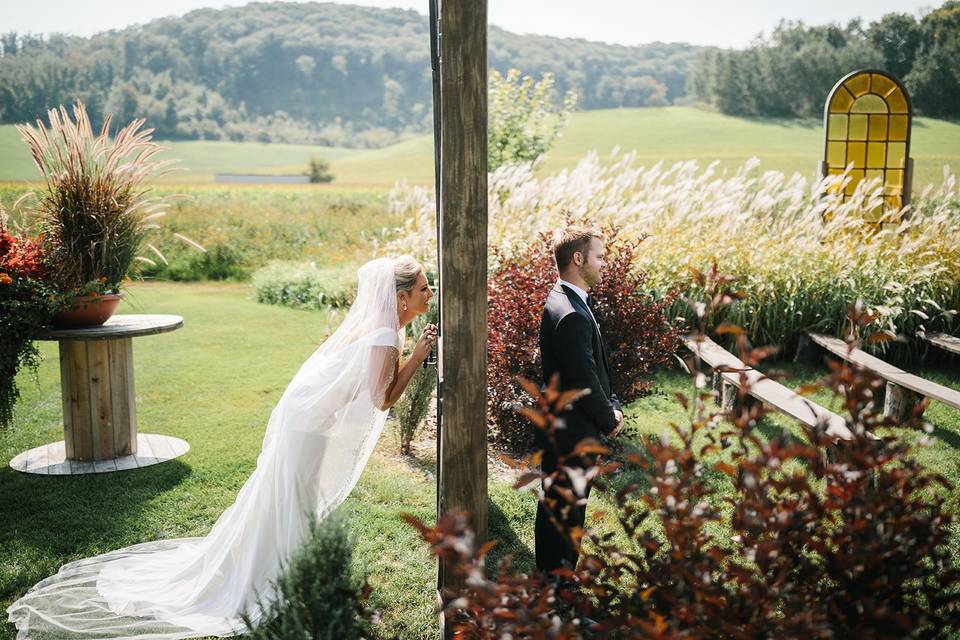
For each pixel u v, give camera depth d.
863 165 10.75
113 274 4.73
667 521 1.64
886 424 1.71
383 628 2.87
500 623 1.70
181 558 3.41
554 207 8.66
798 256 8.02
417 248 8.53
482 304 2.33
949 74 43.50
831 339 7.25
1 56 79.19
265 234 20.05
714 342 7.26
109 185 4.65
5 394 4.49
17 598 3.16
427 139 82.38
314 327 9.95
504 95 16.14
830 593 1.68
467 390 2.35
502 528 3.82
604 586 1.79
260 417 5.91
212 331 9.66
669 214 8.99
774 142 51.72
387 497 4.20
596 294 5.00
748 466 1.66
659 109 69.75
